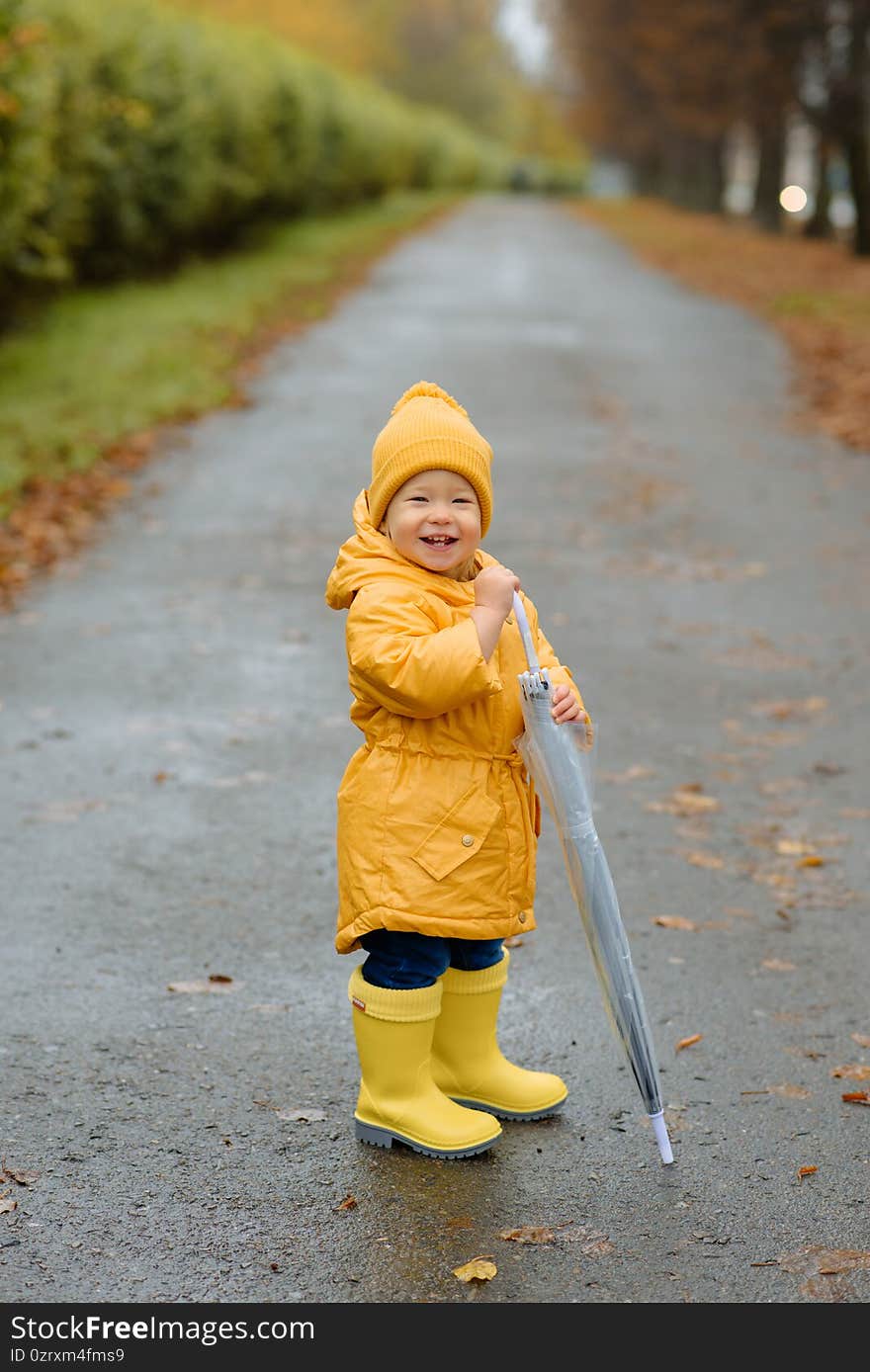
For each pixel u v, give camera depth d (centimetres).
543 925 432
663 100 4284
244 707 610
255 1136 323
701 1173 314
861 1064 359
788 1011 384
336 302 2034
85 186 1617
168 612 738
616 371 1498
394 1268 281
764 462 1112
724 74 3328
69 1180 305
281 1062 354
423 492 307
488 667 295
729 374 1487
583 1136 329
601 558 852
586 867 308
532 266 2702
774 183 3847
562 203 6041
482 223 4066
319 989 389
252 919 428
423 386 318
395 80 8938
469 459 306
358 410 1288
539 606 760
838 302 1927
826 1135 329
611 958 310
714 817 514
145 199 1914
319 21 6019
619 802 525
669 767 559
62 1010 373
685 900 450
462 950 330
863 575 830
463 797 305
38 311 1600
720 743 584
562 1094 337
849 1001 390
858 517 956
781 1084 349
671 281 2472
